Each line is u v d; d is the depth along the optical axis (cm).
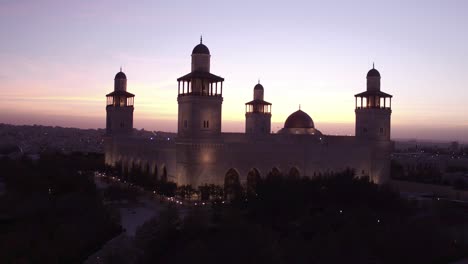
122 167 13875
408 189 13088
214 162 10550
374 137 12962
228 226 7188
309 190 9362
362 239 7462
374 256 7394
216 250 6450
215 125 10569
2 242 6631
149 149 12344
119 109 14888
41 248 6544
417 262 7525
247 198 8794
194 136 10356
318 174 11150
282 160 11431
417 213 9675
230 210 7956
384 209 9325
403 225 8038
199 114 10400
